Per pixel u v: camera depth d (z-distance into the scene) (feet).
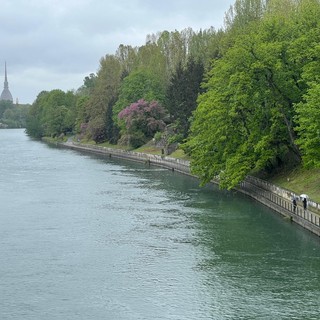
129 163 482.69
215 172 276.82
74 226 219.20
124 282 155.53
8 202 272.92
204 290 148.66
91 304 141.08
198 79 425.69
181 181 346.74
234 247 184.96
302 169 260.21
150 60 601.21
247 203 258.57
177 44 563.07
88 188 319.27
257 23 350.64
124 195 291.38
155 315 134.21
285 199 229.25
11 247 189.26
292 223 212.84
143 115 532.32
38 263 172.14
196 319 131.85
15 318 133.39
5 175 388.37
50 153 605.31
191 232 205.57
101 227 216.95
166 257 176.35
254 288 149.07
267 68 246.88
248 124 262.67
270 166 284.41
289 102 254.06
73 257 177.78
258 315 133.08
